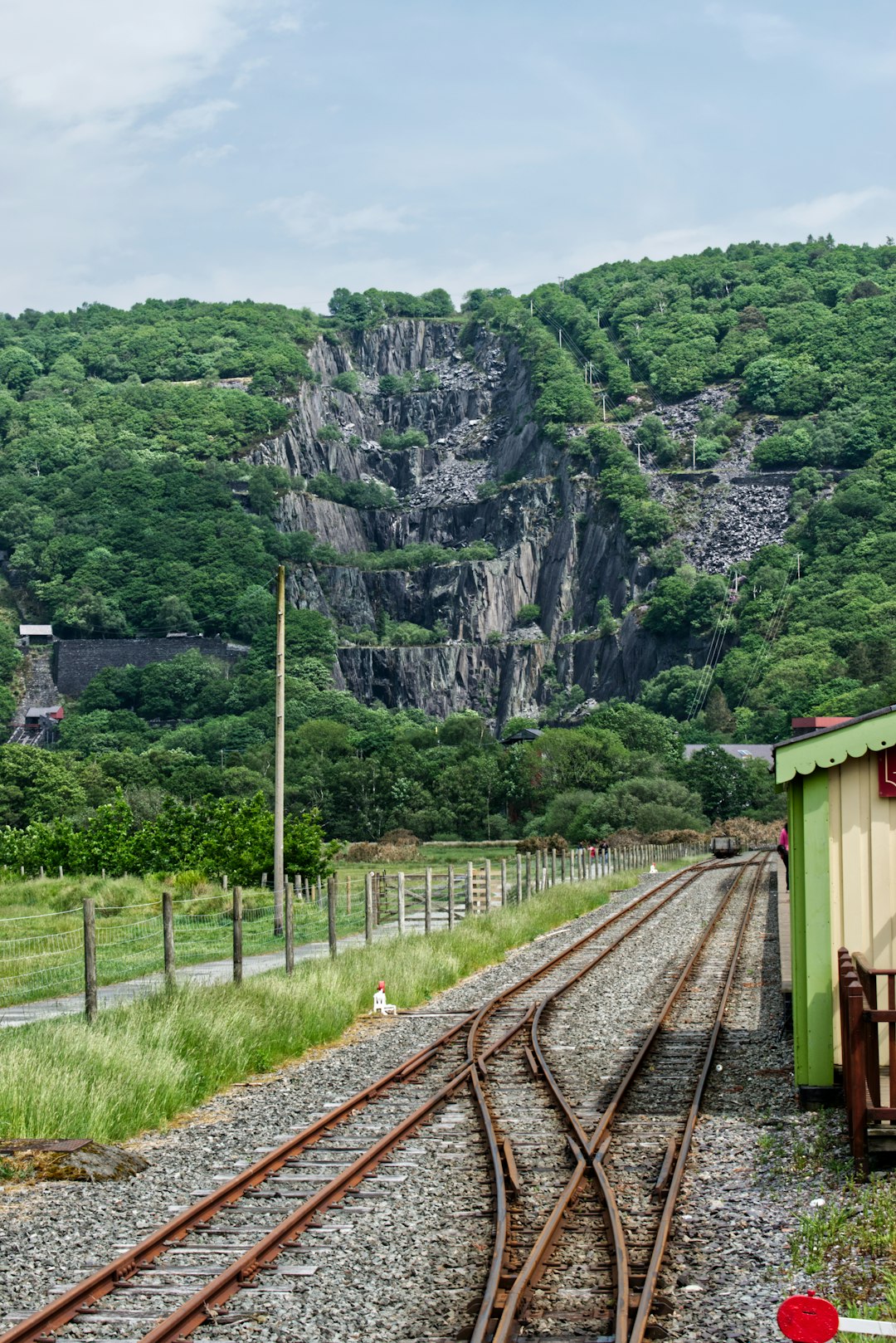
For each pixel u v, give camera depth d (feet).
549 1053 66.39
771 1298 31.22
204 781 466.29
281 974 85.35
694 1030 73.56
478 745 543.80
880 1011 41.57
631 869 271.08
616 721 613.93
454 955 103.55
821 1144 45.19
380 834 440.45
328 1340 29.32
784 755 51.57
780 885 103.60
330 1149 46.06
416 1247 35.29
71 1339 29.43
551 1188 40.88
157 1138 49.42
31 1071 50.52
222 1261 34.32
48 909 148.46
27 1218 38.52
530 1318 30.35
